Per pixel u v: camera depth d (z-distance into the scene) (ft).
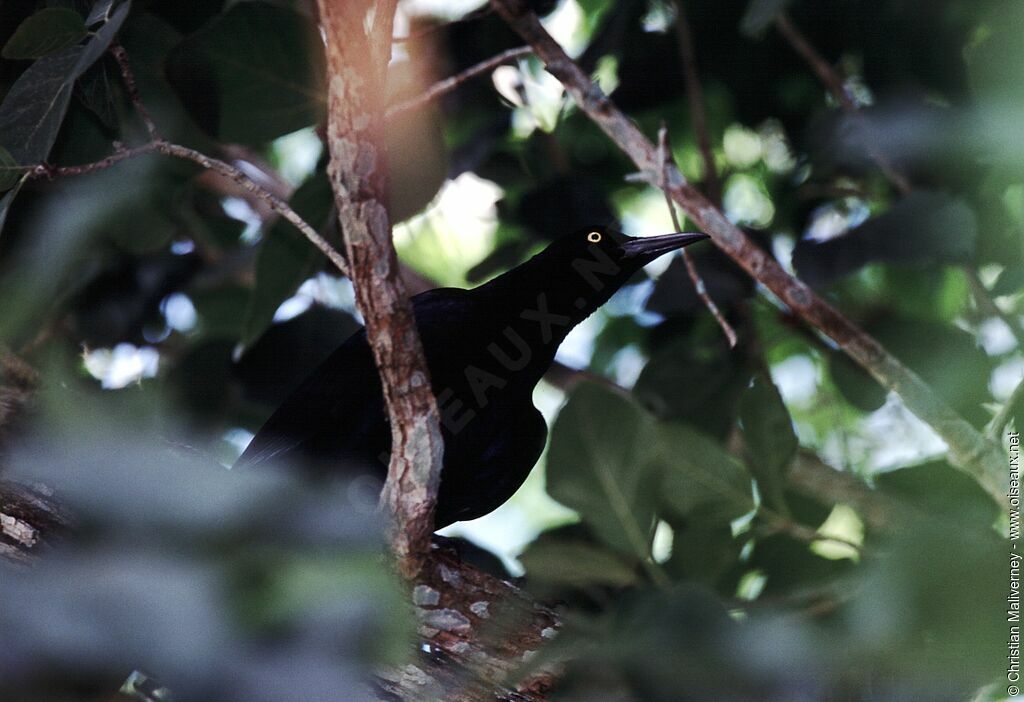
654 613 13.38
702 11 39.04
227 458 39.63
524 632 25.57
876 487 31.30
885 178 41.37
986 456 29.68
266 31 29.25
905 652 10.93
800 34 39.70
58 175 24.02
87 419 10.17
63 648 8.82
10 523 19.47
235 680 9.29
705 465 27.37
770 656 12.10
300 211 31.68
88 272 38.17
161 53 32.86
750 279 37.11
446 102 40.75
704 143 37.22
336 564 10.30
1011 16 21.80
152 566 9.39
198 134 34.99
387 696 23.95
